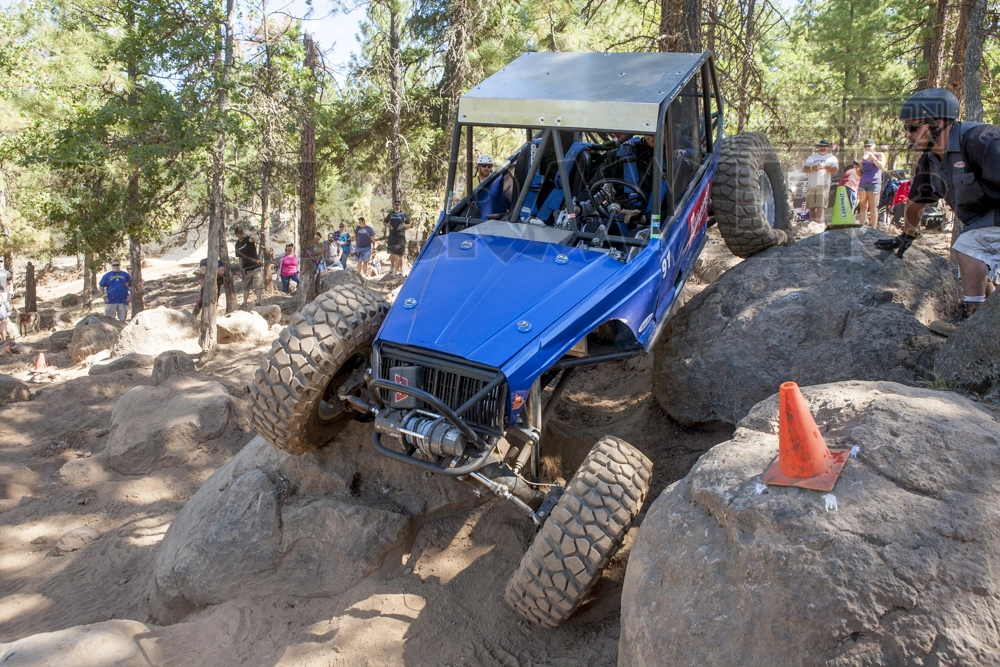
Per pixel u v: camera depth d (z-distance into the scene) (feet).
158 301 97.66
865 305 17.66
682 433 19.72
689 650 9.62
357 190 79.30
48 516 22.80
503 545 16.17
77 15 62.85
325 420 16.46
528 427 14.20
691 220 18.75
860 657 8.39
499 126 17.22
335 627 14.40
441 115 69.10
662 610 10.28
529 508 13.92
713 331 19.06
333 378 15.96
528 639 13.92
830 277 18.54
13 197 82.89
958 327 14.48
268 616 15.33
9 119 65.31
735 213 20.35
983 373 13.55
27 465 26.35
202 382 28.17
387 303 16.02
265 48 52.54
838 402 11.62
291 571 16.07
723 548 10.09
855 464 10.08
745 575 9.57
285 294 76.79
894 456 10.00
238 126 49.34
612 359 15.37
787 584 9.11
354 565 15.71
